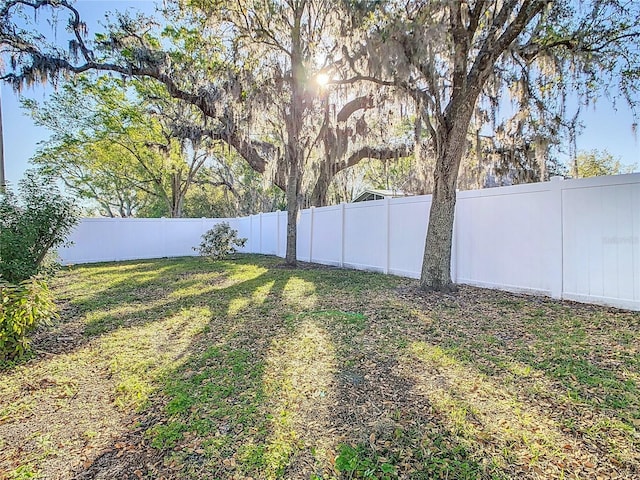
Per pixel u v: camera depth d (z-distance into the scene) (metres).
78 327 4.30
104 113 15.63
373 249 8.17
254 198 25.52
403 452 1.91
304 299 5.50
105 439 2.13
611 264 4.39
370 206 8.23
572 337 3.47
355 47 5.78
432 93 5.16
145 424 2.27
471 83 5.12
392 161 12.59
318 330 3.92
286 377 2.83
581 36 5.43
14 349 3.29
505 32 4.89
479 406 2.31
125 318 4.68
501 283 5.59
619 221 4.32
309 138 8.84
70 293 6.31
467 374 2.78
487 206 5.78
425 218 6.82
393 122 7.43
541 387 2.54
